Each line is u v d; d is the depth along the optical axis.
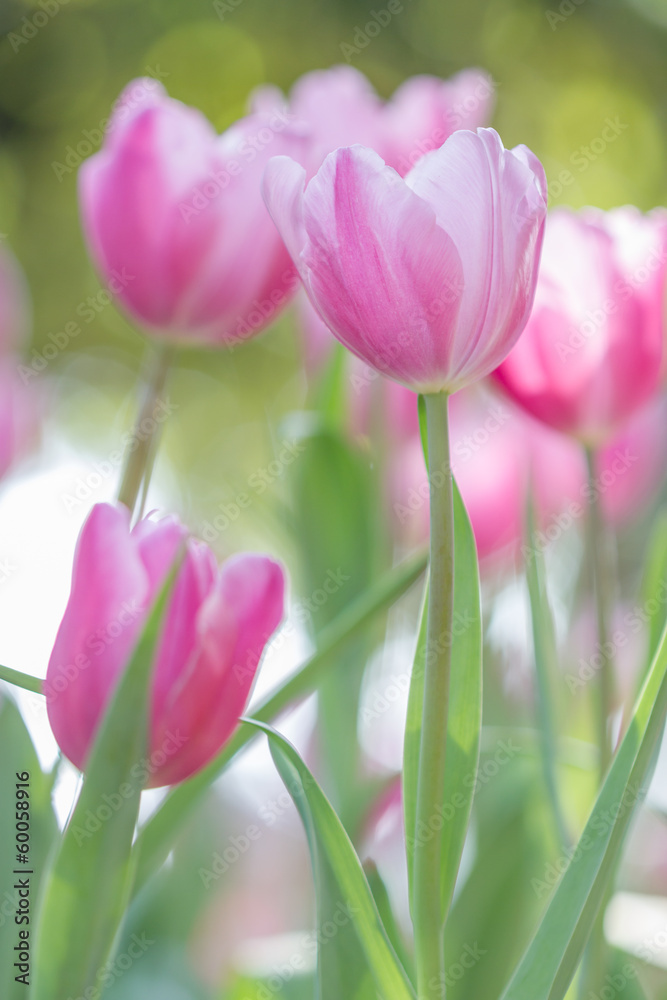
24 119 4.81
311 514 0.94
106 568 0.77
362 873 0.75
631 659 0.94
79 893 0.76
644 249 0.86
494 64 5.05
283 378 3.78
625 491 1.03
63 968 0.76
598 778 0.84
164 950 0.96
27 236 4.70
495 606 1.01
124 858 0.76
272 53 4.99
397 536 1.00
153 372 0.88
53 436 1.76
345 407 0.99
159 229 0.86
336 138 0.96
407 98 1.00
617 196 4.48
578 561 1.04
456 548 0.77
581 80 5.12
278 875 1.11
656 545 0.85
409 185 0.77
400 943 0.82
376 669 1.00
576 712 0.97
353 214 0.75
